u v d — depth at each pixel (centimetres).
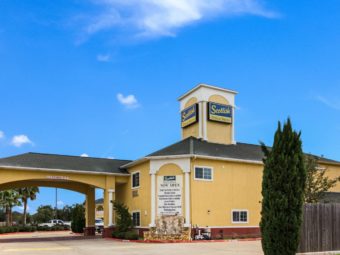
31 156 3672
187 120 3956
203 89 3825
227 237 3303
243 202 3491
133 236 3253
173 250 2342
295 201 1536
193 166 3319
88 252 2314
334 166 4222
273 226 1526
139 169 3647
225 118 3891
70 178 3547
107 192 3691
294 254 1522
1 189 3772
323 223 1833
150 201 3397
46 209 9925
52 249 2538
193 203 3259
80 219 5041
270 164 1580
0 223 7681
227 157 3450
